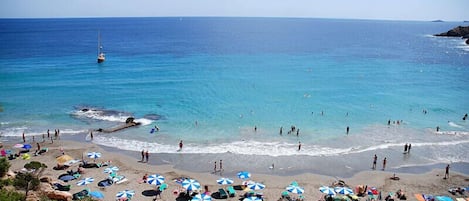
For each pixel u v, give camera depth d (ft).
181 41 563.48
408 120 164.66
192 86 226.99
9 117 161.68
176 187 99.04
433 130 151.43
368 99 200.85
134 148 127.65
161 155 121.60
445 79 262.26
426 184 103.96
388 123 158.51
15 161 112.88
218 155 122.01
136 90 215.31
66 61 327.06
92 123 154.92
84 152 123.13
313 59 361.51
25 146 120.57
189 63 322.75
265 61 340.18
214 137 138.72
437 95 212.84
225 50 430.61
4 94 201.87
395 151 128.16
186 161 117.19
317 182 104.06
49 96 199.21
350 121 161.48
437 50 473.26
